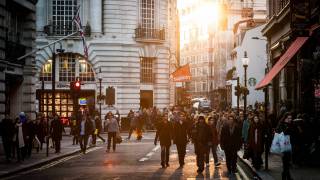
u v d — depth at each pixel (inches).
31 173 775.1
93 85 2146.9
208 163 845.2
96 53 2149.4
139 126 1593.3
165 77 2293.3
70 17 2130.9
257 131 791.7
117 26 2180.1
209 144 799.1
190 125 1251.2
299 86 1109.7
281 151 612.1
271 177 675.4
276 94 1528.1
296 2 906.7
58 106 2119.8
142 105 2265.0
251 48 2738.7
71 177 716.7
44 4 2110.0
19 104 1234.0
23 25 1253.7
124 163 904.9
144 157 1018.1
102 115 2137.1
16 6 1179.9
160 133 839.1
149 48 2242.9
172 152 1157.1
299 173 719.1
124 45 2185.0
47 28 2096.5
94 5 2148.1
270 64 1563.7
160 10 2268.7
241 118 988.6
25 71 1246.9
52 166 876.0
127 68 2188.7
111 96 2149.4
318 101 985.5
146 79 2261.3
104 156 1051.9
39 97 2075.5
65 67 2128.4
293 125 699.4
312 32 949.8
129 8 2198.6
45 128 1214.9
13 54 1153.4
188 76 2343.8
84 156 1063.0
